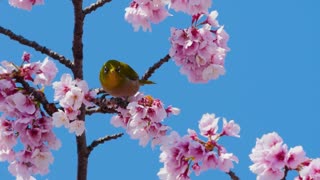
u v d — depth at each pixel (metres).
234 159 10.47
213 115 10.77
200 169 10.55
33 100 11.19
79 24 12.09
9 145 11.36
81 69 12.30
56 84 11.04
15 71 11.25
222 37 12.46
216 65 12.23
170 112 11.91
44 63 11.38
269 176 9.62
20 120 10.93
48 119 11.30
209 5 11.99
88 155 12.33
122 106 12.27
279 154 9.58
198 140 10.66
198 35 12.08
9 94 11.12
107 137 12.31
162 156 10.77
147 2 12.56
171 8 12.23
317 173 9.34
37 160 11.33
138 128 11.66
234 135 10.65
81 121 11.15
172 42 12.08
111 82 13.02
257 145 9.79
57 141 11.41
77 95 10.88
